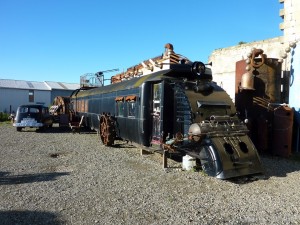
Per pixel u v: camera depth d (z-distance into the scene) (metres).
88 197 5.86
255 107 11.05
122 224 4.66
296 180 7.16
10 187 6.49
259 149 10.76
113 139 12.20
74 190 6.29
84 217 4.92
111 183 6.81
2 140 14.05
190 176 7.30
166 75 9.24
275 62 11.32
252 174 7.28
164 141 8.75
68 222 4.72
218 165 7.00
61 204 5.48
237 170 7.04
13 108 44.84
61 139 14.71
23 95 45.41
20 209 5.23
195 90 8.54
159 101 9.02
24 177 7.33
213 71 16.66
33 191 6.21
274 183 6.88
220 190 6.29
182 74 9.47
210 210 5.24
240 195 6.01
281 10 11.99
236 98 11.80
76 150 11.30
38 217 4.90
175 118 8.77
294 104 10.85
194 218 4.90
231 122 8.02
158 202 5.60
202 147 7.46
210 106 8.23
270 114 10.65
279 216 5.01
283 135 10.11
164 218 4.89
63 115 21.02
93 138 15.21
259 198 5.85
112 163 8.92
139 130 9.78
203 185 6.62
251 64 10.92
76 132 18.14
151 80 9.34
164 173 7.66
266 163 9.15
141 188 6.44
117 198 5.81
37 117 18.61
